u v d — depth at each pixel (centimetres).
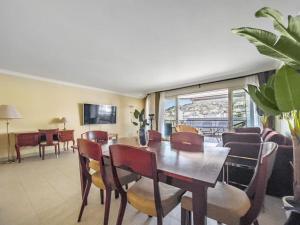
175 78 467
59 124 484
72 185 243
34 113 437
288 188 195
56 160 384
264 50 105
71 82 507
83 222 160
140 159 107
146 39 241
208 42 252
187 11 179
